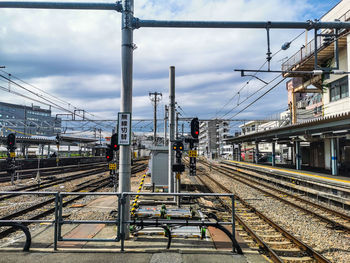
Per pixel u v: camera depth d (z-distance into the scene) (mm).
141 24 6773
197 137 11414
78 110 31469
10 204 12188
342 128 17188
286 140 28438
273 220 9688
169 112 12961
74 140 47188
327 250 6648
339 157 24547
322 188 15664
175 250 5219
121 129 6477
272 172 23547
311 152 31672
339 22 7188
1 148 41531
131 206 10828
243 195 15609
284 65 27453
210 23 6938
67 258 4781
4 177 22750
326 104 24109
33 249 5238
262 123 63312
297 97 49562
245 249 5543
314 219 9844
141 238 6305
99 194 5379
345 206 12461
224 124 90000
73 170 31906
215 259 4820
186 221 5414
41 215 10000
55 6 6605
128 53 6645
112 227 7609
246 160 51906
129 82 6629
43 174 26500
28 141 32969
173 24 6840
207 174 30000
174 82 12797
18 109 97500
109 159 10602
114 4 6699
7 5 6531
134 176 26906
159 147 16500
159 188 16797
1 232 7395
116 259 4750
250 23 7039
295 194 16562
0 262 4570
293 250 6504
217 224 5355
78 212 10125
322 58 23688
